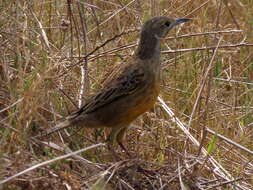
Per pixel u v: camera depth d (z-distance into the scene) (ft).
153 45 30.37
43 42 34.17
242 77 40.16
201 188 29.66
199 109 33.81
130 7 40.29
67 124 29.96
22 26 34.40
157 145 31.73
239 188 30.09
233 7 46.26
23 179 26.66
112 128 30.58
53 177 27.14
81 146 31.27
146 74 29.99
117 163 28.96
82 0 39.58
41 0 36.94
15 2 34.78
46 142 29.55
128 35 38.29
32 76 31.19
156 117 34.01
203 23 41.73
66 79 33.53
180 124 32.55
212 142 30.60
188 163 30.83
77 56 34.78
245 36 41.98
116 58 36.04
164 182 29.71
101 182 27.61
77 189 27.02
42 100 30.86
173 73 38.27
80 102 31.94
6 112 30.73
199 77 37.58
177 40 40.40
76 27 34.65
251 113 37.17
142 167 30.01
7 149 28.14
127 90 29.81
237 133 35.47
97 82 33.58
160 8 41.19
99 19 39.40
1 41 33.71
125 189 28.76
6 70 31.37
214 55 34.06
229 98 38.78
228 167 32.78
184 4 40.16
